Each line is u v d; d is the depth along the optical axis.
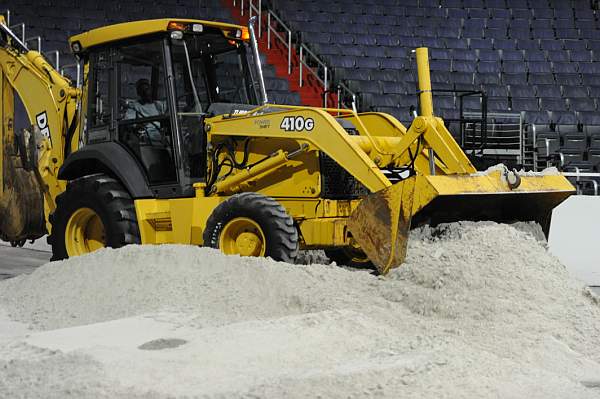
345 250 9.05
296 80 19.41
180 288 6.69
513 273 6.49
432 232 7.16
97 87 9.60
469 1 23.08
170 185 8.81
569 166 18.59
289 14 21.66
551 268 6.73
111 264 7.29
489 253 6.68
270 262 6.88
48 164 10.12
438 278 6.50
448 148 7.70
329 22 21.66
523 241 6.94
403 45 21.30
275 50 20.53
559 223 12.34
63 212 9.17
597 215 12.37
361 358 5.00
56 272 7.46
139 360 4.91
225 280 6.70
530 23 22.58
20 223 10.45
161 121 8.95
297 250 7.75
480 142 16.88
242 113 8.77
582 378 5.12
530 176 7.67
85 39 9.59
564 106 19.73
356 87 18.92
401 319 6.10
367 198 7.21
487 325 5.94
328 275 6.84
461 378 4.65
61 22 20.08
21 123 11.48
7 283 7.66
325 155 8.31
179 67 9.02
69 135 10.03
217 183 8.61
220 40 9.40
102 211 8.82
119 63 9.36
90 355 4.88
